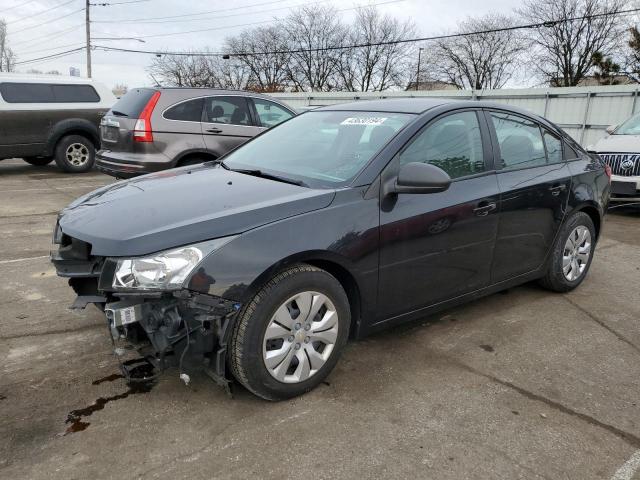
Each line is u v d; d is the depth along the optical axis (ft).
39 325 12.12
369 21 182.70
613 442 8.55
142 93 24.62
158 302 8.26
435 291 11.36
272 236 8.71
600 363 11.14
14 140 34.58
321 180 10.36
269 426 8.66
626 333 12.66
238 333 8.59
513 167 12.84
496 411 9.28
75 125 36.73
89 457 7.82
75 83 36.88
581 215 14.87
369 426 8.74
